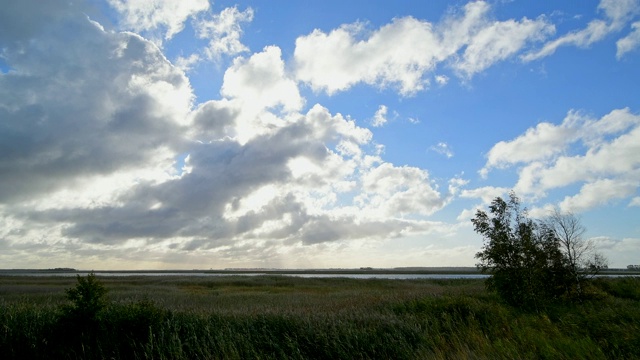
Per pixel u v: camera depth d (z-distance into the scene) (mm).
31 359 9320
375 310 14914
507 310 14172
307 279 56375
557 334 10344
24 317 10516
